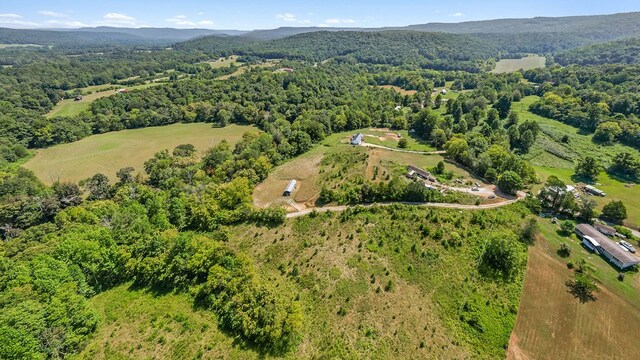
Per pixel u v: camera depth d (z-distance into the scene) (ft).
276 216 270.05
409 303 189.98
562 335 170.19
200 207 275.18
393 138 467.52
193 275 212.84
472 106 588.09
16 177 359.05
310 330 177.17
